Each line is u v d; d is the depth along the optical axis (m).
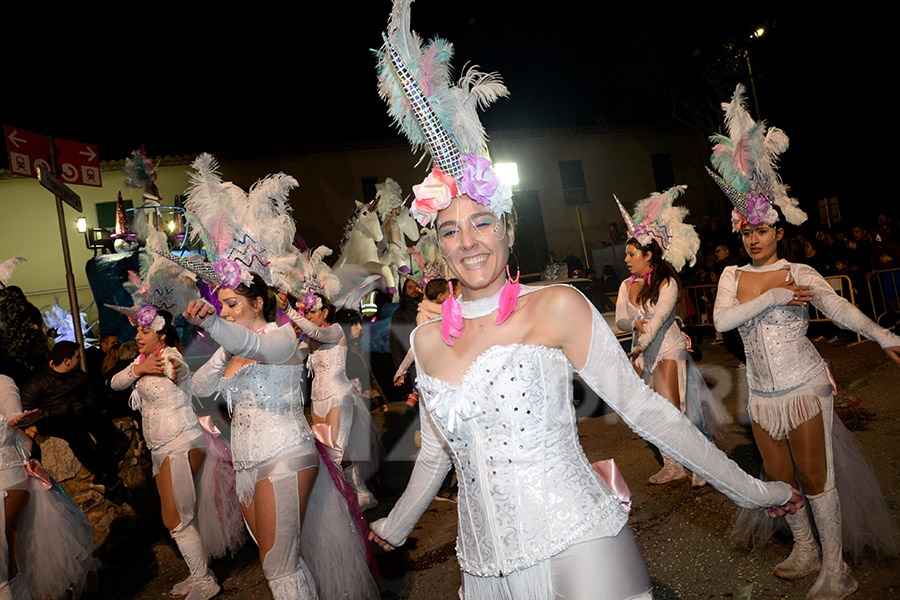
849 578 3.25
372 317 10.72
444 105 2.08
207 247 3.54
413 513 2.37
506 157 21.70
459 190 2.09
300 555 3.45
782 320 3.42
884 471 4.63
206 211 3.49
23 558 4.07
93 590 4.90
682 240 5.20
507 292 2.06
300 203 19.25
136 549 5.73
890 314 10.12
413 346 2.22
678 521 4.48
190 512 4.51
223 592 4.57
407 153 20.25
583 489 1.93
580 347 2.02
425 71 2.08
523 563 1.89
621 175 23.08
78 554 4.30
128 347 6.78
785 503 2.28
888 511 3.55
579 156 22.66
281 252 3.75
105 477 5.79
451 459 2.29
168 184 18.27
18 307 6.47
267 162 19.09
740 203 3.67
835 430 3.53
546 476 1.93
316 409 5.67
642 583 1.89
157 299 4.77
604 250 17.47
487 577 1.98
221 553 4.91
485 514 1.97
